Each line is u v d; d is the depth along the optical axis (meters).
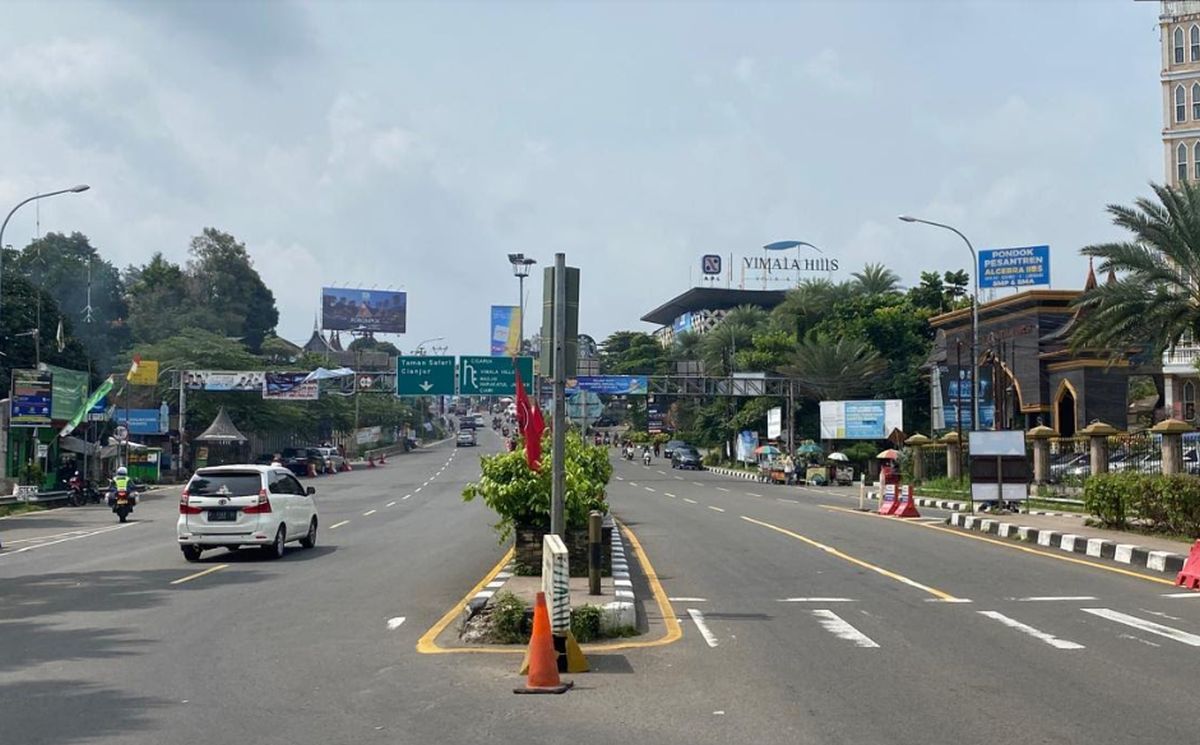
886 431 61.97
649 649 10.85
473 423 144.12
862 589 15.27
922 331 76.44
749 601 14.18
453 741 7.41
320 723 7.95
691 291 124.44
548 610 9.57
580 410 24.12
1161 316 33.88
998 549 21.28
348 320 118.25
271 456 72.25
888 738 7.34
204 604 14.49
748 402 82.88
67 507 43.31
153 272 91.00
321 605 14.26
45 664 10.37
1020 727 7.59
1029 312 53.38
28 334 52.00
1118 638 11.11
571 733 7.60
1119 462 30.64
